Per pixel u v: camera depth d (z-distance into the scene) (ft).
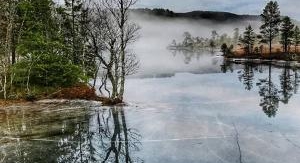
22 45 121.60
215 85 150.10
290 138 62.80
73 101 103.65
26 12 132.77
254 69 233.96
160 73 215.51
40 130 70.74
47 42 124.16
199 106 96.58
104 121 78.38
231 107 94.79
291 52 343.46
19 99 105.60
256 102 103.65
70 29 155.74
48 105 97.55
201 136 64.69
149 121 77.71
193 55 510.58
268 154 54.08
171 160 52.26
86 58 148.05
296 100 106.73
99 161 53.47
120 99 100.42
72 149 58.80
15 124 75.56
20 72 115.85
